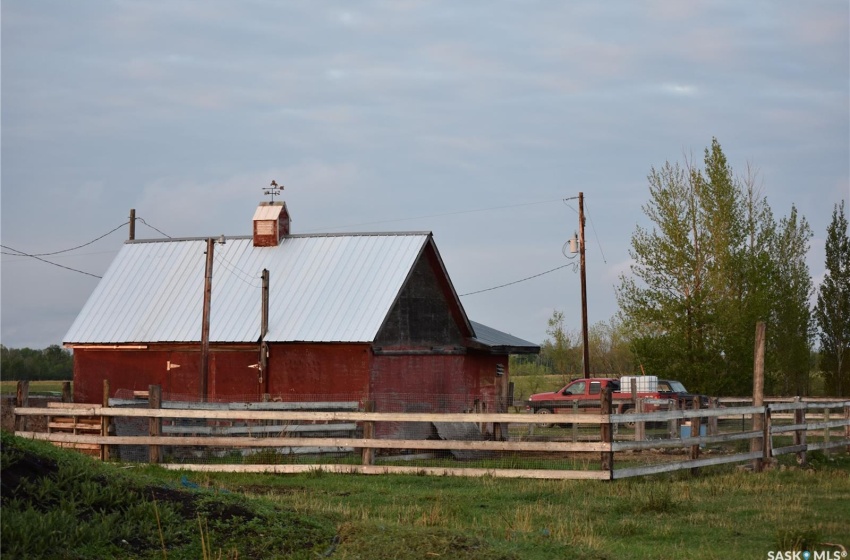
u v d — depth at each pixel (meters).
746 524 13.91
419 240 33.06
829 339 51.53
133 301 34.50
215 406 22.41
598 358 69.75
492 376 37.41
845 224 51.66
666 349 38.22
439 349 32.81
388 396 30.70
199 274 35.03
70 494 10.66
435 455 23.41
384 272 32.19
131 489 11.36
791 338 49.81
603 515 14.67
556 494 16.53
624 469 18.28
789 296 50.03
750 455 20.78
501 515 14.41
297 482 17.83
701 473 19.95
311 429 22.80
